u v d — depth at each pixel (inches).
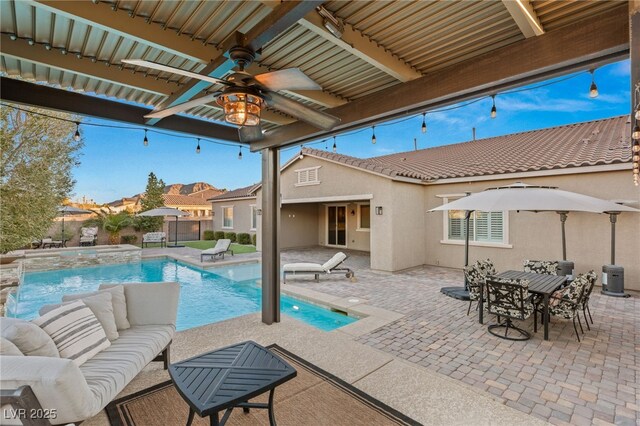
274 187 210.8
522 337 190.4
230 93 98.1
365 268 435.2
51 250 517.7
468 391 130.0
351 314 252.1
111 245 649.6
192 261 498.9
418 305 259.9
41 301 322.0
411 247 427.5
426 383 135.9
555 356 165.8
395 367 150.1
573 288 186.2
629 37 76.6
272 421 101.3
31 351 96.9
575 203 209.8
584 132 436.8
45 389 78.6
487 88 111.1
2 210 297.6
